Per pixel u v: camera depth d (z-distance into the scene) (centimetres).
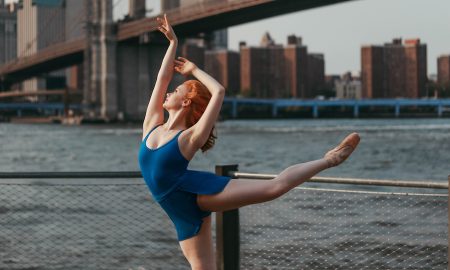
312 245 823
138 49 14188
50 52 16075
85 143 7338
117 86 14112
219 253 595
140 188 1462
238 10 10362
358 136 380
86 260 840
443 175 3631
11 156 5394
